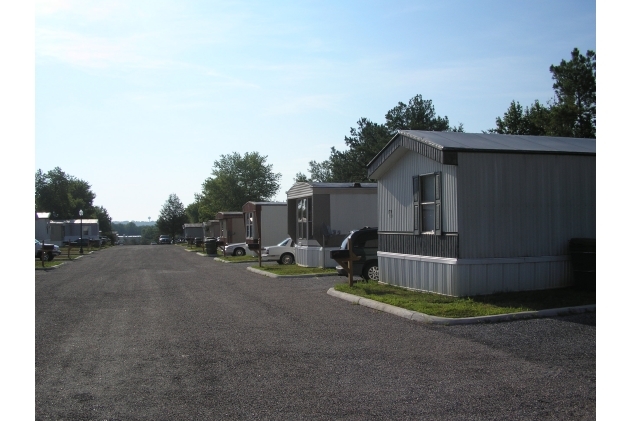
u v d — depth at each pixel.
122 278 21.75
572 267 13.01
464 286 12.24
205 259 36.44
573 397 5.93
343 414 5.61
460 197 12.27
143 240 133.50
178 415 5.68
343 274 17.45
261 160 77.25
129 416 5.68
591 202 13.33
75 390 6.56
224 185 74.56
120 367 7.58
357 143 43.84
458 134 14.41
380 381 6.68
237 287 17.23
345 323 10.41
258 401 6.05
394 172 15.12
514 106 31.20
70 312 12.58
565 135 26.67
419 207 13.87
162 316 11.75
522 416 5.43
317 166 77.44
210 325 10.55
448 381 6.61
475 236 12.36
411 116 41.06
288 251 26.66
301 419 5.50
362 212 22.28
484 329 9.48
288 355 8.04
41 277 22.84
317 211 21.94
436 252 13.11
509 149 12.63
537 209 12.84
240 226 43.56
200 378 6.97
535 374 6.78
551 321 9.91
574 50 27.67
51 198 87.12
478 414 5.51
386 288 14.49
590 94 27.25
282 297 14.41
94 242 63.66
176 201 103.94
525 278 12.67
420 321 10.32
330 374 7.02
